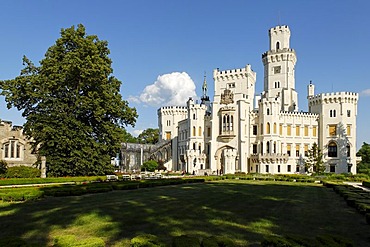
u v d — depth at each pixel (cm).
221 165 9288
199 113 9738
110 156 5888
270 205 2600
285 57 10075
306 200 2994
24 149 5869
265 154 8688
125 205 2417
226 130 9125
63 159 5091
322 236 1314
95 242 1178
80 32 5550
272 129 8875
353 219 2036
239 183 5369
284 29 10269
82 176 5206
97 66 5312
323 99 9475
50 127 4894
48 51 5547
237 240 1482
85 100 5178
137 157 11312
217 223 1827
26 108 5409
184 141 10419
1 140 5553
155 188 4094
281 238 1259
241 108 9038
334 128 9312
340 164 9112
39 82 5141
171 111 11738
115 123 5994
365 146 11400
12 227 1667
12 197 2648
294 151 9225
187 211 2195
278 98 9056
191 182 5428
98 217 1922
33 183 4444
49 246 1339
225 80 9681
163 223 1791
